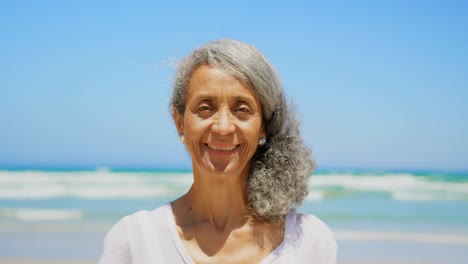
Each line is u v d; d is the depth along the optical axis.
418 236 13.47
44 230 13.90
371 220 16.28
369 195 23.89
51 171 37.09
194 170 2.73
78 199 22.08
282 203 2.66
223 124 2.51
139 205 20.34
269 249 2.63
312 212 18.19
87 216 16.88
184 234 2.67
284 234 2.66
